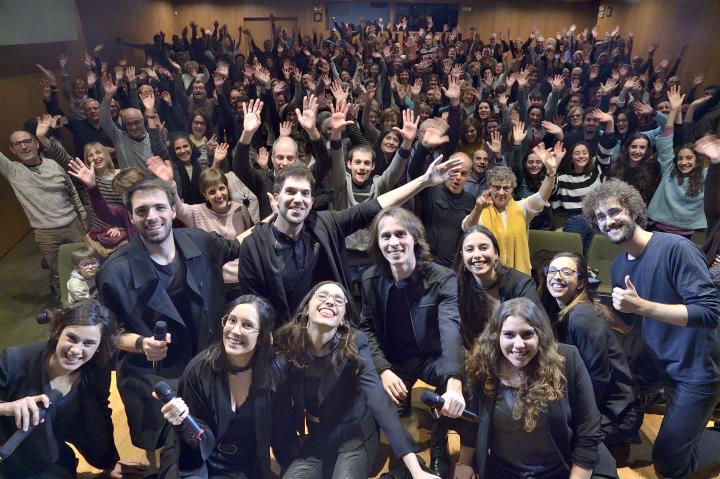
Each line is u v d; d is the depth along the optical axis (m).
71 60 7.96
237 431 2.09
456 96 4.75
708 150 2.89
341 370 2.13
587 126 5.07
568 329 2.47
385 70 8.23
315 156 3.21
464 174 3.40
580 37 11.70
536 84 8.82
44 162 3.92
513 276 2.56
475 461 2.29
